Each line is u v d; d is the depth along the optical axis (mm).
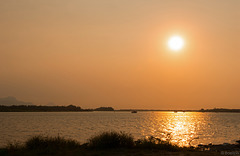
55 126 74875
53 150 18250
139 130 60719
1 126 74562
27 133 51469
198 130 62438
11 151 18484
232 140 40156
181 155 17359
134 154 17281
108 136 20891
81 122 99875
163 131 58250
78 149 19328
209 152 20000
